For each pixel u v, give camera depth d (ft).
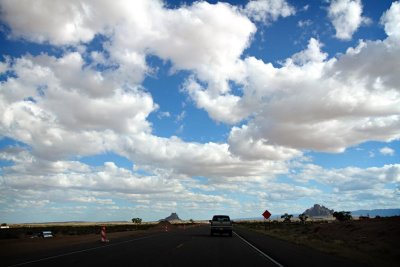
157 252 68.80
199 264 52.11
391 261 59.52
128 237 126.11
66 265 49.75
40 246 87.20
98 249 75.51
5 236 155.43
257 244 94.63
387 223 143.95
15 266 48.75
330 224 193.26
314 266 51.75
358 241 115.44
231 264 52.90
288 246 89.30
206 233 161.89
